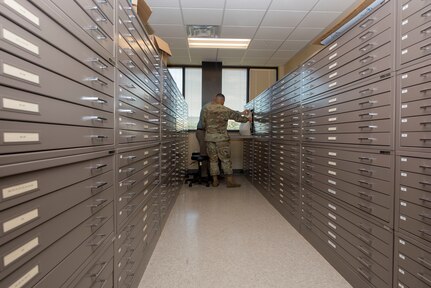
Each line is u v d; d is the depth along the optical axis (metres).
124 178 1.22
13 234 0.51
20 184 0.53
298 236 2.28
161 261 1.80
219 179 5.11
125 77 1.23
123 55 1.20
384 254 1.24
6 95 0.49
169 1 2.98
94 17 0.88
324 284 1.54
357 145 1.46
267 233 2.35
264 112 3.79
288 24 3.57
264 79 5.82
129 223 1.31
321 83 1.92
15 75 0.51
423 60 1.00
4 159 0.48
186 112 5.11
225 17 3.38
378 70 1.27
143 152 1.61
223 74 5.80
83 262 0.81
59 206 0.67
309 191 2.14
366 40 1.37
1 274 0.48
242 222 2.64
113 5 1.07
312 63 2.09
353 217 1.51
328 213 1.81
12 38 0.50
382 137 1.25
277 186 3.08
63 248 0.70
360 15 1.49
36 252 0.58
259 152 4.11
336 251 1.70
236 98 5.82
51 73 0.63
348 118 1.55
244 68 5.81
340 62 1.65
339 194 1.66
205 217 2.79
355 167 1.48
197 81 5.75
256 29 3.75
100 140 0.94
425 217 0.99
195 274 1.64
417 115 1.03
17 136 0.52
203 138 4.88
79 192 0.78
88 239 0.85
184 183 4.73
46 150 0.61
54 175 0.65
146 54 1.70
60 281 0.68
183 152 4.59
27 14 0.54
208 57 5.13
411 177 1.07
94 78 0.88
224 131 4.41
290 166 2.62
